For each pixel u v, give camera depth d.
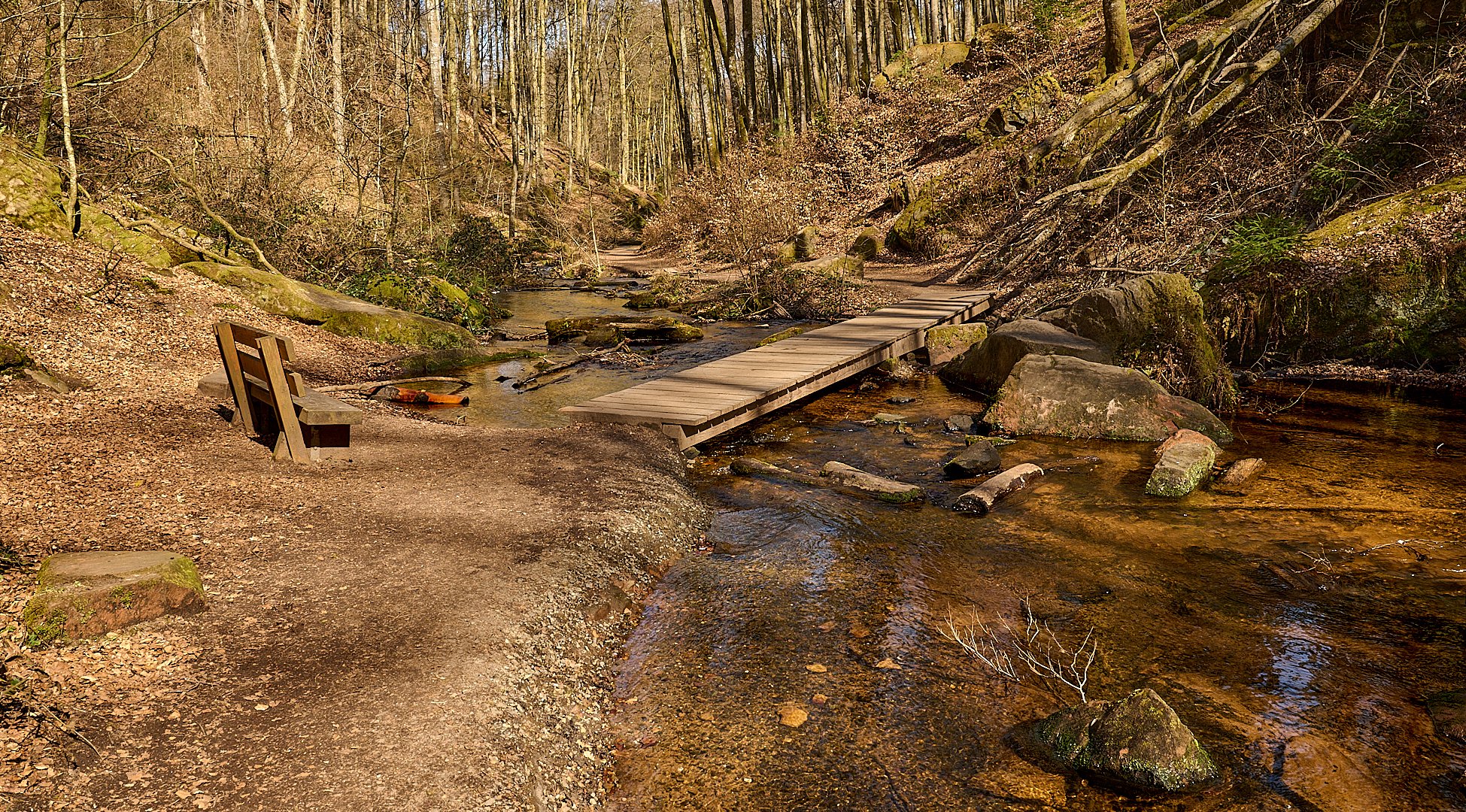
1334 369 11.02
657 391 9.55
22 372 7.51
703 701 4.07
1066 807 3.30
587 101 52.06
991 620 4.84
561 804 3.28
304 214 16.78
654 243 34.66
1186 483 6.90
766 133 37.22
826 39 38.81
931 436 9.02
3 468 5.59
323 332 12.73
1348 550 5.73
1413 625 4.70
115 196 14.07
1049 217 17.88
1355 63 16.12
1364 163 13.67
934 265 22.20
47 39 12.82
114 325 9.70
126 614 3.82
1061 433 8.86
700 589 5.32
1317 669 4.27
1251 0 18.67
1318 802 3.30
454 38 41.34
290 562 4.80
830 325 14.27
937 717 3.90
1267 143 16.03
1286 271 11.46
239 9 29.00
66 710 3.21
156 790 2.90
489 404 10.28
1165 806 3.29
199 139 17.28
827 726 3.84
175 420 7.30
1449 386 10.05
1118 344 10.31
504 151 46.06
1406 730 3.75
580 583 4.96
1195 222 14.76
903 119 31.53
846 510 6.74
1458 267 10.30
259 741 3.22
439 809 2.98
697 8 41.31
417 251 18.92
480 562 5.00
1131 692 4.06
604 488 6.49
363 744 3.26
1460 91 13.48
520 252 27.59
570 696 3.99
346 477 6.43
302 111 25.97
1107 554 5.77
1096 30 29.75
